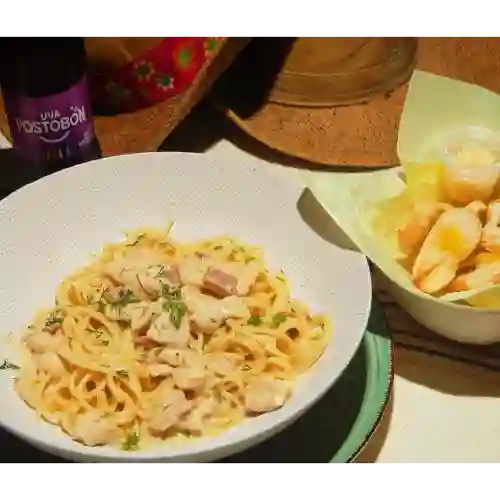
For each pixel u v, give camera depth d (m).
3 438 0.76
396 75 1.16
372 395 0.79
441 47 1.20
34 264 0.89
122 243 0.92
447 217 0.84
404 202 0.90
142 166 0.94
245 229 0.93
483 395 0.84
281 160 1.09
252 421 0.73
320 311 0.84
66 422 0.73
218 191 0.94
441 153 0.90
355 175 0.91
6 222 0.88
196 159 0.94
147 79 1.08
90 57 1.05
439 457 0.78
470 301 0.80
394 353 0.87
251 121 1.13
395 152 1.06
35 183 0.90
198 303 0.83
